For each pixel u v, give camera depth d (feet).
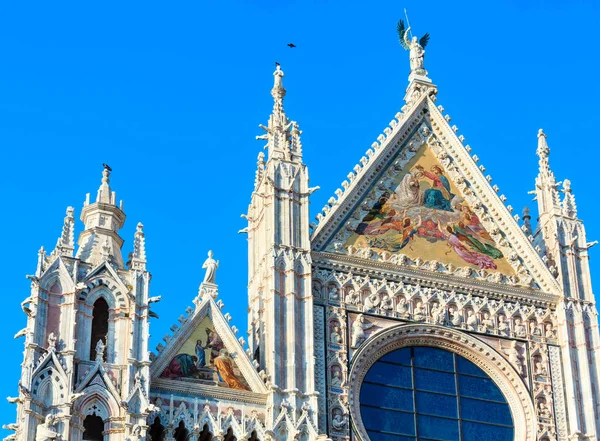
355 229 234.17
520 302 235.61
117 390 204.64
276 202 229.45
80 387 203.31
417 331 226.79
